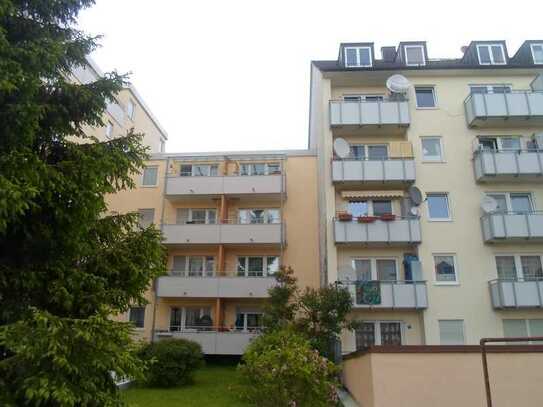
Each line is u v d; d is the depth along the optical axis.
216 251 24.31
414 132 21.89
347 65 23.31
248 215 25.02
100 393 5.98
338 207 21.38
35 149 7.20
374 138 22.39
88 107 7.58
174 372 16.20
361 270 20.72
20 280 6.36
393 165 20.83
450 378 10.62
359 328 19.20
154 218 25.17
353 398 13.98
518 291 18.58
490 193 20.95
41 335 5.46
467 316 19.28
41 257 6.93
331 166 21.06
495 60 23.38
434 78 22.78
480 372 10.61
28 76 6.23
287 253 23.97
